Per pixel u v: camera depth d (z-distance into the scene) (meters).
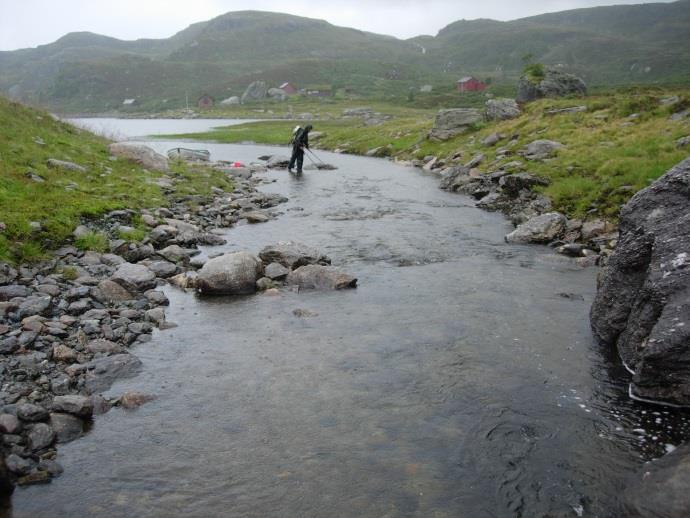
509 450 7.31
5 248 13.44
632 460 7.08
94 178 22.00
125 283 13.08
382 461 7.07
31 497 6.32
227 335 10.97
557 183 24.34
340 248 18.17
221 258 13.95
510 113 46.66
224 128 98.81
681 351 8.11
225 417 8.05
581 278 14.91
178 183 26.48
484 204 25.81
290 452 7.25
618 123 33.03
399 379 9.23
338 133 69.31
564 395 8.75
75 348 9.79
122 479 6.68
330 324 11.60
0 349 9.27
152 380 9.09
